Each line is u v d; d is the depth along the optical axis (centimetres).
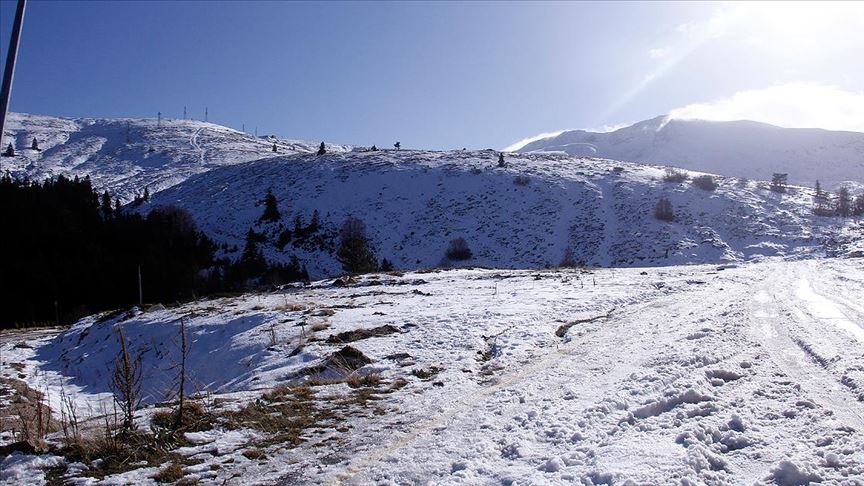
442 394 793
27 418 901
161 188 11381
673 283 2042
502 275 2648
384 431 633
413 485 483
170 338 1823
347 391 829
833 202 6594
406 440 600
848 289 1672
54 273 4425
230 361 1405
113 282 4575
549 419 631
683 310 1406
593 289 1958
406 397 783
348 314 1659
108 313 2559
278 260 5894
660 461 479
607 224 6150
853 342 914
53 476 516
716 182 7356
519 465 511
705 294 1705
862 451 473
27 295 4203
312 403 761
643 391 702
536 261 5603
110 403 1280
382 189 7669
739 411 599
